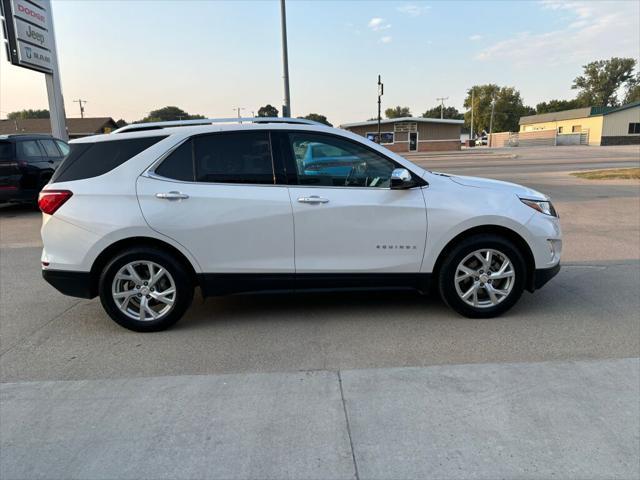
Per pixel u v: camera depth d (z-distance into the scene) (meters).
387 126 54.38
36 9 14.41
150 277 4.26
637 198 12.00
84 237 4.15
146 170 4.21
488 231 4.41
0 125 57.84
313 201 4.19
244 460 2.54
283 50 16.55
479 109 97.69
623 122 57.09
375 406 3.00
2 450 2.67
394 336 4.10
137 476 2.45
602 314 4.52
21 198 10.95
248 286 4.31
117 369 3.60
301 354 3.79
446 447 2.60
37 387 3.34
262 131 4.28
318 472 2.44
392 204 4.24
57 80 15.73
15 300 5.29
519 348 3.80
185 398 3.15
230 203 4.17
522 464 2.46
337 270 4.30
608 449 2.56
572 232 8.27
